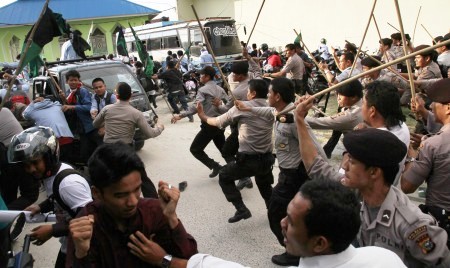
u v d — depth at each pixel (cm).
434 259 164
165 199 170
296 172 313
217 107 523
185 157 690
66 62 759
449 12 1609
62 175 214
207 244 400
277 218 332
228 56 1511
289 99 314
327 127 340
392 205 172
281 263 353
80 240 148
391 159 169
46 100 552
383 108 237
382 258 132
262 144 385
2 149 348
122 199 156
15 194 368
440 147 218
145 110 700
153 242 167
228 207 480
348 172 178
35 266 378
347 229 126
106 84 692
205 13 2489
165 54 1744
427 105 429
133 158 156
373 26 1802
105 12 2580
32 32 238
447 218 218
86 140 561
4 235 183
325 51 1406
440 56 663
